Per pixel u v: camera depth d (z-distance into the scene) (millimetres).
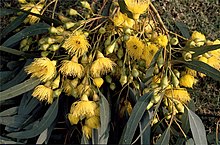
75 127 687
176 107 678
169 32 742
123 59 699
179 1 852
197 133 667
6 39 780
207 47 659
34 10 740
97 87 663
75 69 651
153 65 666
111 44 672
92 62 661
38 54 719
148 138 660
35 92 661
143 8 670
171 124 724
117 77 703
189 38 762
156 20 766
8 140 668
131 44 674
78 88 663
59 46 674
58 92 665
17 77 718
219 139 745
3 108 756
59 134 729
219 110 846
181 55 723
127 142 643
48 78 661
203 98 846
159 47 677
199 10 852
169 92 688
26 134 669
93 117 648
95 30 714
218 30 853
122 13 689
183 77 698
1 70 760
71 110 648
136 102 661
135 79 695
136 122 645
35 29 727
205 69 661
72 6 833
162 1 848
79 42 656
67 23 685
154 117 685
